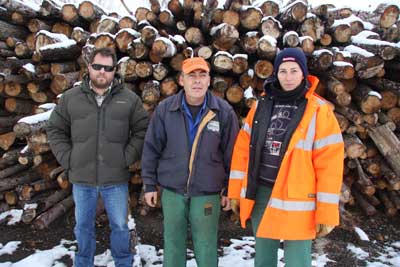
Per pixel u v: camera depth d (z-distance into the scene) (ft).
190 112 8.33
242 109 13.33
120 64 12.48
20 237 12.07
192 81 7.88
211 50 12.71
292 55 7.17
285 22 13.28
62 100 9.15
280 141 7.36
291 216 7.03
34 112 14.24
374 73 12.66
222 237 12.29
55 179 14.20
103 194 9.16
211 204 8.30
